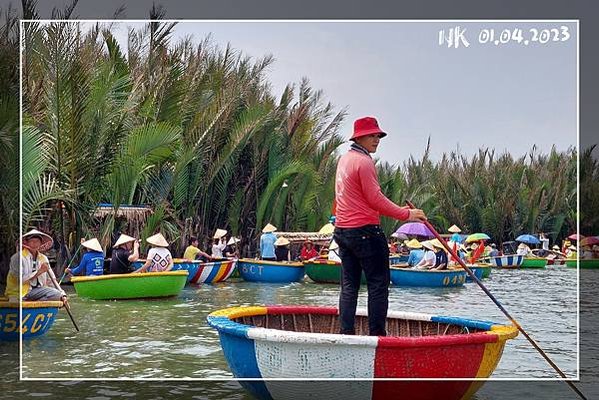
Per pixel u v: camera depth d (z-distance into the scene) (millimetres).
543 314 11758
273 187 22109
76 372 6238
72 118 15062
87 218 16094
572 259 27094
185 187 19438
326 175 24531
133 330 8758
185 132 19609
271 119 22438
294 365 4570
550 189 33344
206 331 8703
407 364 4543
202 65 20234
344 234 5121
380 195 5008
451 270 17109
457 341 4609
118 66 16969
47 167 15133
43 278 8016
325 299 13430
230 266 17328
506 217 33594
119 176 16203
